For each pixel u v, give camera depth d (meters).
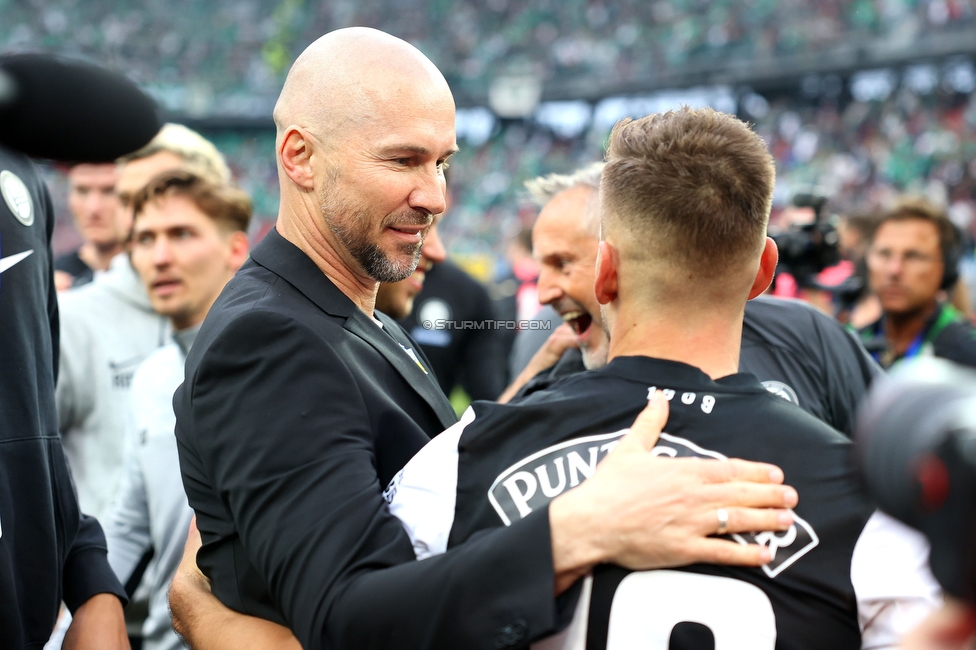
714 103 46.75
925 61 38.72
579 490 2.19
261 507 2.47
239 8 54.25
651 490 2.11
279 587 2.41
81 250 8.37
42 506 3.17
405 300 5.20
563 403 2.36
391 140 2.96
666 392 2.32
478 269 33.56
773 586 2.10
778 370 3.80
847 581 2.11
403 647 2.17
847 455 2.22
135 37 52.12
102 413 5.59
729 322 2.39
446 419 3.31
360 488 2.44
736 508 2.09
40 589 3.15
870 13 40.31
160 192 5.01
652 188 2.31
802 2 42.78
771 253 2.58
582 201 4.25
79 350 5.53
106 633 3.46
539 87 48.75
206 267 5.11
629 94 46.78
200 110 50.56
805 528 2.13
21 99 1.93
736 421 2.27
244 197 5.36
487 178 50.03
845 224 9.07
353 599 2.22
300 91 3.07
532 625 2.09
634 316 2.42
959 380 1.17
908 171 37.22
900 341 7.20
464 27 52.34
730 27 44.19
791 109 44.91
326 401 2.59
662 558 2.09
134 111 2.05
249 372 2.60
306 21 53.75
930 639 1.21
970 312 7.82
